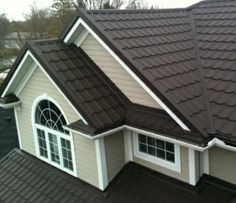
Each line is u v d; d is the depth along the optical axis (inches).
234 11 437.7
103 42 335.3
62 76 347.6
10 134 745.6
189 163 318.7
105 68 366.6
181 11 480.1
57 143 408.5
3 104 444.1
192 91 314.8
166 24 423.8
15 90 446.0
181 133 277.9
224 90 316.2
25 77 419.5
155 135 300.7
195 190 315.3
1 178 449.1
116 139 358.6
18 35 1846.7
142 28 387.5
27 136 462.6
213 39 394.9
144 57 330.3
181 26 434.6
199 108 297.0
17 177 436.1
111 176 360.8
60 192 379.6
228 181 316.8
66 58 371.2
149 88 297.9
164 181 337.4
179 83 316.5
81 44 387.2
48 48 374.0
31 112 438.0
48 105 406.6
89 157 363.9
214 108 299.9
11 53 1887.3
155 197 324.8
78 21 360.5
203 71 350.0
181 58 359.9
